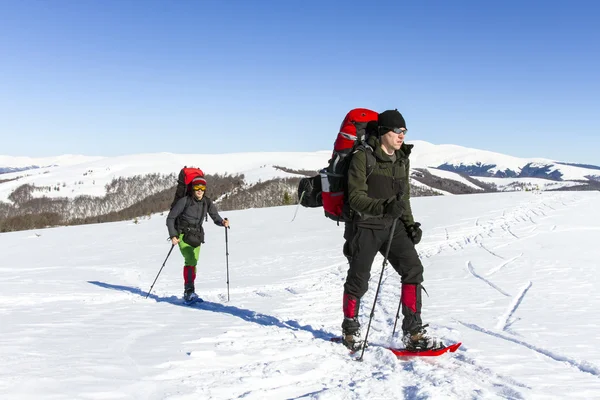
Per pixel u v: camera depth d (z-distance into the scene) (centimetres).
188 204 751
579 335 484
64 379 275
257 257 1477
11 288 916
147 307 671
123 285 1001
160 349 373
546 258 1182
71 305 689
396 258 420
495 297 733
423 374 334
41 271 1362
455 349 401
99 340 403
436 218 2138
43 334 424
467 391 296
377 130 402
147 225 2925
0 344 365
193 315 587
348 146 404
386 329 507
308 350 398
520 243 1447
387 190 406
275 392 287
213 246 1823
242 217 2836
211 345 395
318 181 427
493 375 344
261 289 915
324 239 1831
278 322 543
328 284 955
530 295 748
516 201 2608
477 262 1146
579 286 828
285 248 1656
